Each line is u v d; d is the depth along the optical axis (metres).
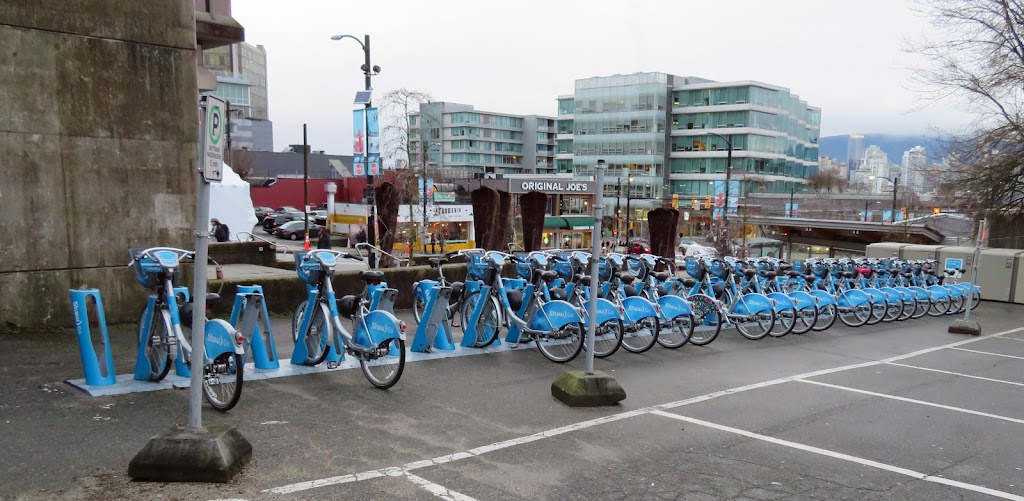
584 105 83.44
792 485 4.54
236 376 5.41
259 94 134.62
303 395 6.15
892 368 8.84
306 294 11.06
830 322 12.16
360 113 18.38
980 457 5.31
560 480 4.45
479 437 5.25
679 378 7.62
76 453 4.45
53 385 5.97
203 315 4.28
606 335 8.84
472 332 8.55
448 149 114.25
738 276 11.67
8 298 7.95
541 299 8.61
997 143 20.64
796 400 6.87
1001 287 17.86
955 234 33.97
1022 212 21.20
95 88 8.52
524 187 59.12
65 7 8.21
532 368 7.72
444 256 10.41
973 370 8.95
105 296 8.72
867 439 5.66
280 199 61.56
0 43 7.76
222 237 19.41
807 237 36.97
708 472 4.72
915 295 14.24
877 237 33.94
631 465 4.79
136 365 6.21
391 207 16.94
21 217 8.02
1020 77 19.58
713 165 76.31
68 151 8.34
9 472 4.11
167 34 9.10
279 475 4.27
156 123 9.07
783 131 78.25
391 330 6.27
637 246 21.88
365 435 5.15
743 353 9.41
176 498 3.86
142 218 9.00
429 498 4.06
